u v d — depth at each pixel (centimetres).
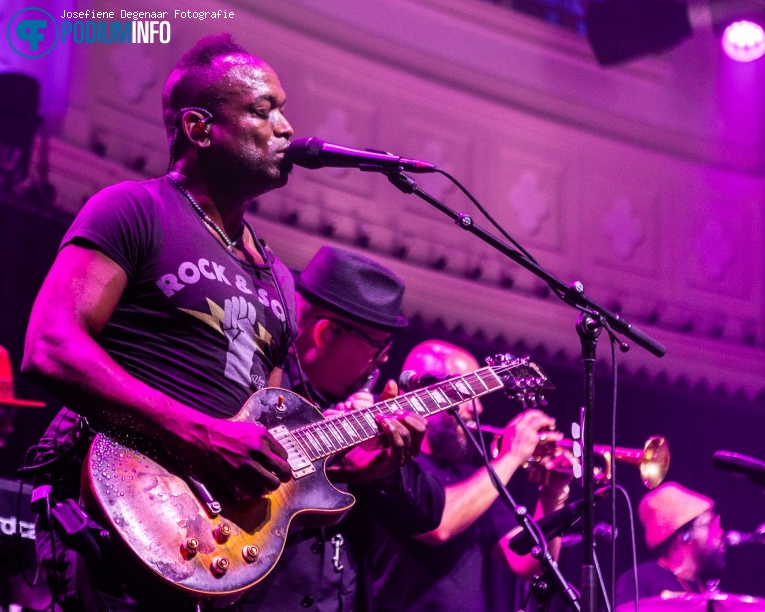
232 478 199
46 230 468
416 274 629
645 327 708
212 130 233
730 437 727
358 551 284
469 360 362
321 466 230
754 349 746
